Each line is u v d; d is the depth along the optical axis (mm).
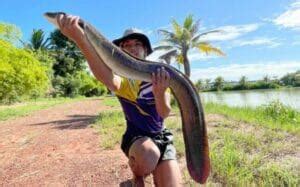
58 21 2865
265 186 4746
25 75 33125
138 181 3500
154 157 3332
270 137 8211
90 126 12859
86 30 2887
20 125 15602
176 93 3160
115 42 3664
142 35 3586
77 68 70812
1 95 33531
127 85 3537
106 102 34406
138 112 3541
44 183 5891
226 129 9750
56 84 60875
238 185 4852
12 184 6008
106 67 3256
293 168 5543
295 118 13438
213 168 5438
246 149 6988
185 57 27031
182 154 6570
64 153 8172
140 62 3074
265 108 15938
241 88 101938
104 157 7254
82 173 6227
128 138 3598
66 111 23812
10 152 8891
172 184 3377
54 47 69625
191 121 3152
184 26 26922
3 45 30625
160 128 3586
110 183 5570
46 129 13266
